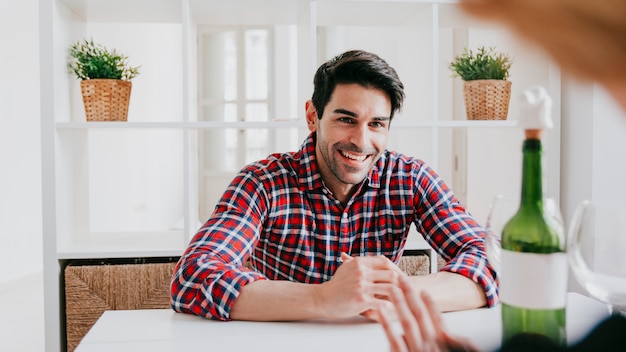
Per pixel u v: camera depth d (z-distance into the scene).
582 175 1.88
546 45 0.14
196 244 1.14
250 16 2.07
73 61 1.92
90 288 1.78
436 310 0.51
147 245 1.87
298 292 0.95
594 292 0.66
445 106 3.07
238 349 0.81
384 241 1.42
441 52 3.03
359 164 1.25
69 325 1.77
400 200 1.40
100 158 4.04
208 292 0.97
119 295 1.79
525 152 0.55
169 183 5.58
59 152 1.77
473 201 2.59
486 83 1.85
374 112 1.20
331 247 1.38
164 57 5.35
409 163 1.44
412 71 2.08
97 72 1.81
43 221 1.74
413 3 1.86
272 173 1.35
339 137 1.22
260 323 0.94
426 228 1.40
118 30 4.26
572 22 0.14
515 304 0.56
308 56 1.87
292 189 1.35
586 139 1.85
